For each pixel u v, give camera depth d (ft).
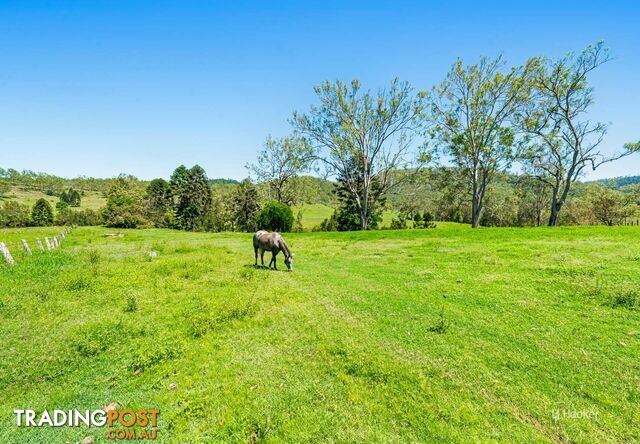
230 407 15.33
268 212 136.56
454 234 86.74
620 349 19.67
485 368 18.40
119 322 24.58
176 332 23.27
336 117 126.62
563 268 37.99
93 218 250.78
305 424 14.24
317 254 61.98
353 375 17.98
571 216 200.23
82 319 25.86
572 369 17.95
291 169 170.19
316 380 17.51
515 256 48.57
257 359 19.79
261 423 14.19
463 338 22.24
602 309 25.93
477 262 46.16
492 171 120.37
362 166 146.00
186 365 19.12
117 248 72.79
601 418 14.23
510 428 13.89
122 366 19.17
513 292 31.53
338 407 15.35
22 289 32.45
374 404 15.51
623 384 16.43
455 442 13.12
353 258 56.24
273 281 38.68
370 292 33.71
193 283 37.52
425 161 124.57
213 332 23.48
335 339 22.34
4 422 14.65
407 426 14.16
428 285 35.63
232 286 36.04
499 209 214.48
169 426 14.34
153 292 33.30
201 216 198.49
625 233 67.56
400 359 19.54
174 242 92.84
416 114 121.19
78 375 18.31
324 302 30.50
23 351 20.56
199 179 245.45
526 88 106.73
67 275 37.76
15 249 62.75
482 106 110.83
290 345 21.67
